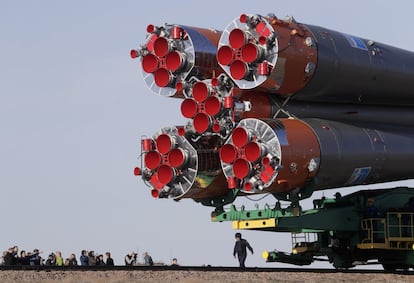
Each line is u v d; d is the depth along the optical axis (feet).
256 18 322.34
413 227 374.63
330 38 347.77
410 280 331.16
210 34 352.08
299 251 390.63
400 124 397.39
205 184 343.26
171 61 341.62
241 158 316.19
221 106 326.24
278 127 318.24
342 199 373.40
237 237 374.43
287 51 322.14
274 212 339.36
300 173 322.14
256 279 314.76
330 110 365.61
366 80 366.02
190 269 345.51
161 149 341.00
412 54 400.67
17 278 300.61
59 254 384.88
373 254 388.16
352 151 342.64
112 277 312.50
